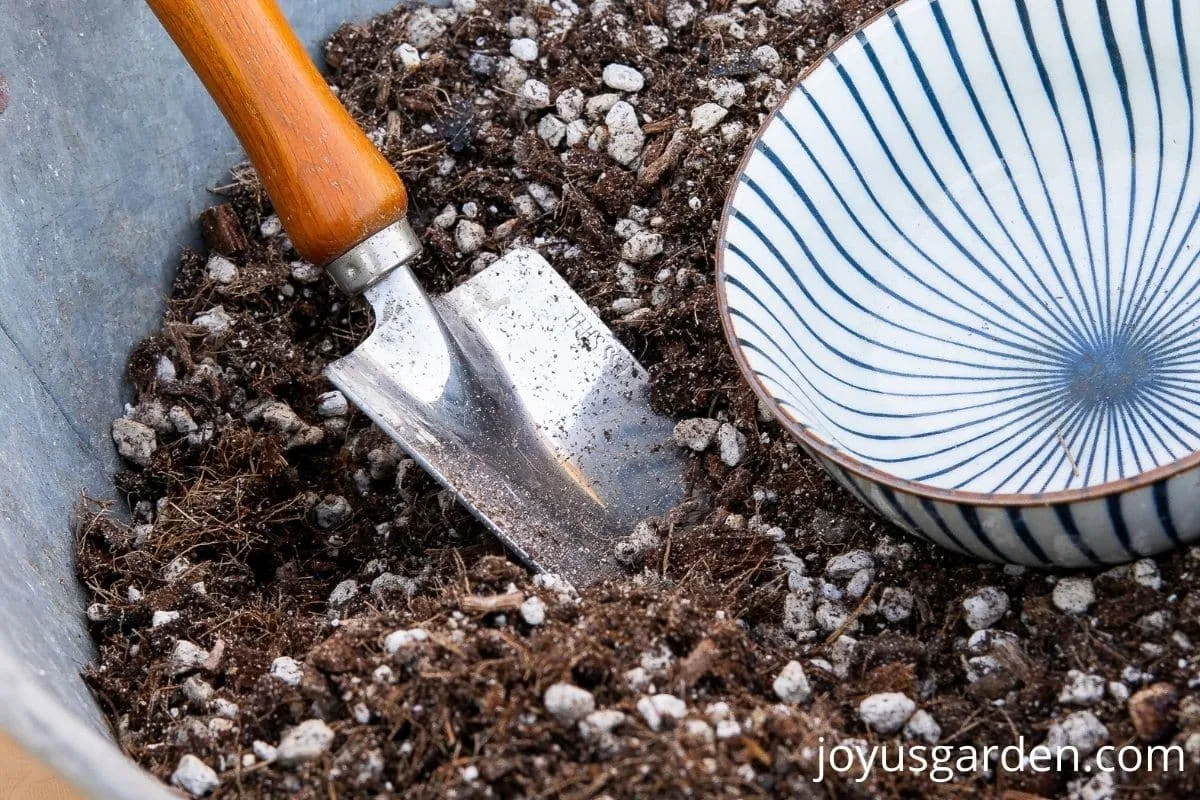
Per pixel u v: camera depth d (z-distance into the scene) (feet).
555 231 3.01
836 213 2.76
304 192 2.76
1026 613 2.58
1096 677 2.52
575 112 3.03
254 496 2.85
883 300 2.79
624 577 2.71
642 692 2.49
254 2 2.75
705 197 2.95
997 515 2.48
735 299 2.64
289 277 3.00
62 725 2.33
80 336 2.87
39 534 2.71
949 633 2.61
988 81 2.77
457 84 3.08
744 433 2.80
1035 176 2.80
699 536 2.72
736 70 3.01
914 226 2.81
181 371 2.94
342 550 2.84
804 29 3.05
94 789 2.33
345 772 2.48
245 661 2.65
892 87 2.75
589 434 2.84
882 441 2.72
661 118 3.01
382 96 3.06
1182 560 2.55
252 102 2.75
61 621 2.67
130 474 2.88
